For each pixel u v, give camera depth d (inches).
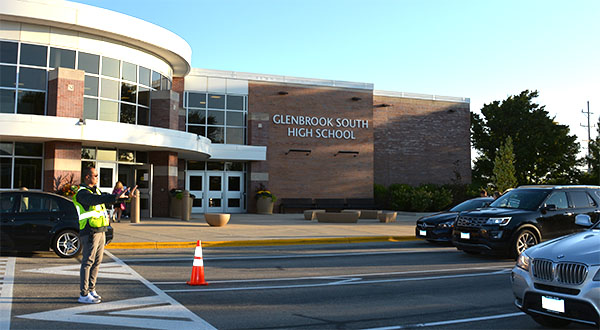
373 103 1432.1
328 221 952.9
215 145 1162.0
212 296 316.2
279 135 1262.3
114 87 905.5
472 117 1946.4
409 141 1465.3
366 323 258.1
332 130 1317.7
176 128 993.5
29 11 793.6
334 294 330.6
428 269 443.2
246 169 1246.3
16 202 470.3
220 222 785.6
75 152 816.3
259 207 1195.9
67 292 317.1
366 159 1349.7
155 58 998.4
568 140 1838.1
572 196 529.0
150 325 244.8
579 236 251.6
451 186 1392.7
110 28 861.8
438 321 264.1
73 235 472.1
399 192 1315.2
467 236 508.4
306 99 1298.0
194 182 1200.8
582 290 214.8
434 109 1507.1
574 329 251.3
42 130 759.1
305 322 257.8
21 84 812.0
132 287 339.6
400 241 700.7
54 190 789.2
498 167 1432.1
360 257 523.8
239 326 247.4
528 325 257.8
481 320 266.8
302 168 1278.3
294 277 394.3
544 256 235.8
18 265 420.2
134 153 954.7
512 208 519.2
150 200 944.3
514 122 1830.7
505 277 403.5
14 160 818.2
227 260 487.2
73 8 823.1
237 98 1235.9
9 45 809.5
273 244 630.5
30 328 236.7
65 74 801.6
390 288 353.7
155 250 553.3
